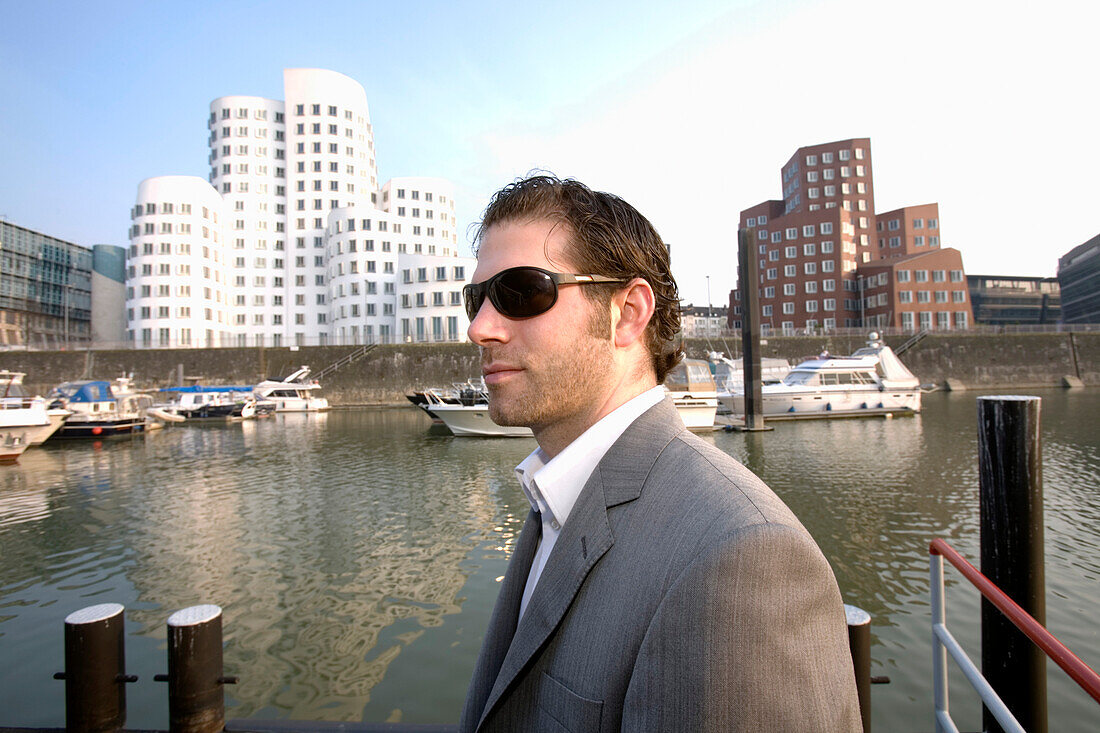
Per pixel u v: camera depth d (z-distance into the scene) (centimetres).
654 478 83
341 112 6494
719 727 60
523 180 108
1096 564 755
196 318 5419
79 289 6750
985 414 218
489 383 100
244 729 305
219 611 338
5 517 1120
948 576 726
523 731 85
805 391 2478
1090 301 6725
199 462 1780
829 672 65
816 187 6381
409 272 5366
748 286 2197
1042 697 209
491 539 931
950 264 5438
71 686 318
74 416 2433
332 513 1110
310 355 4431
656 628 67
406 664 552
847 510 1039
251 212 6209
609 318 99
